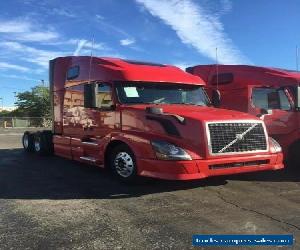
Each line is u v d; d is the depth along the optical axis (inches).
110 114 364.5
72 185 353.7
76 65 434.0
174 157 304.3
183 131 311.4
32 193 326.6
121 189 335.3
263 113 407.5
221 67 483.2
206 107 368.2
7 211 276.8
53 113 489.7
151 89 371.2
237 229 243.6
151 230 239.9
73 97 436.1
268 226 249.3
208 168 308.2
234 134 317.7
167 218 261.7
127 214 269.6
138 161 327.3
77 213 272.1
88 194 321.7
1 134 1173.7
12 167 451.5
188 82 390.0
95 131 387.5
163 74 384.5
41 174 406.3
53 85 487.5
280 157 341.7
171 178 305.4
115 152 357.4
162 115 322.3
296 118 418.6
